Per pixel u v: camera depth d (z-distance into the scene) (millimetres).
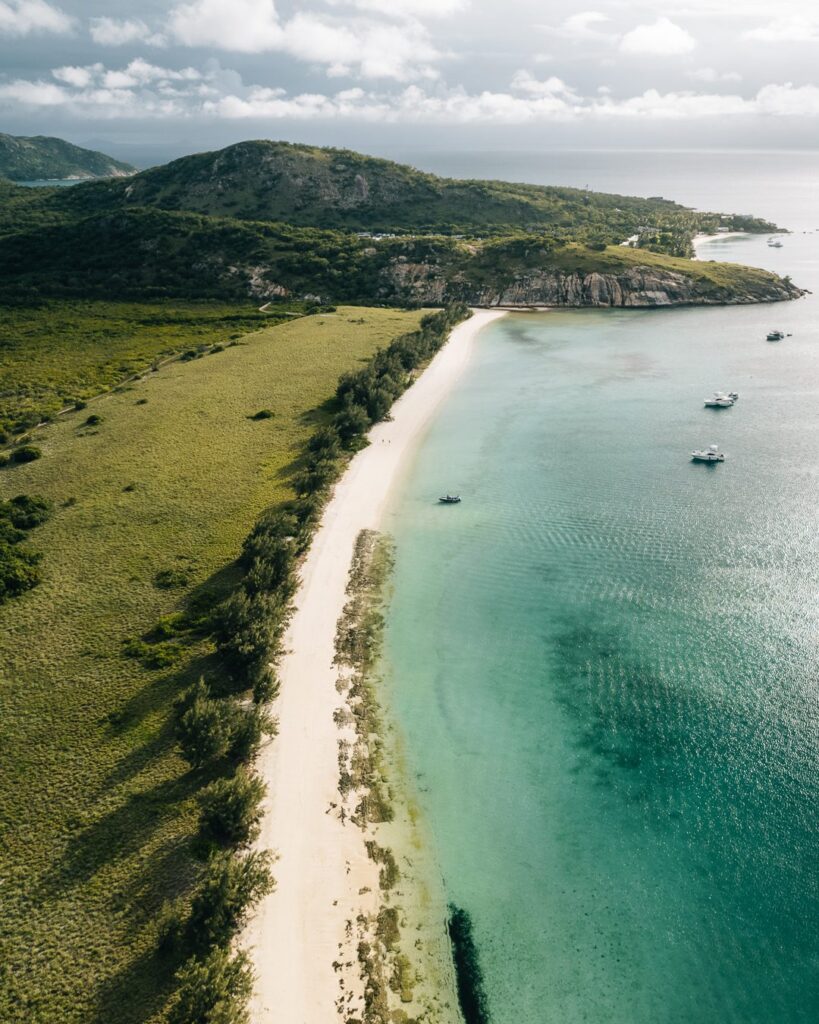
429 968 35219
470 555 74562
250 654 52062
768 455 95562
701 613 62719
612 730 50438
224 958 32688
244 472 91188
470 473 95000
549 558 73312
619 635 60625
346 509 84750
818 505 80312
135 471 92438
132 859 39281
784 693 52750
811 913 37531
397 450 103438
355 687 55062
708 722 50656
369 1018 32938
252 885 36688
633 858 40969
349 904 38312
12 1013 31781
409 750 49031
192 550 72312
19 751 47000
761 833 42188
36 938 35094
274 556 66625
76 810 42469
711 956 35625
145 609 62656
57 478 91688
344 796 45062
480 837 42469
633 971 35000
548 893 39000
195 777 44906
